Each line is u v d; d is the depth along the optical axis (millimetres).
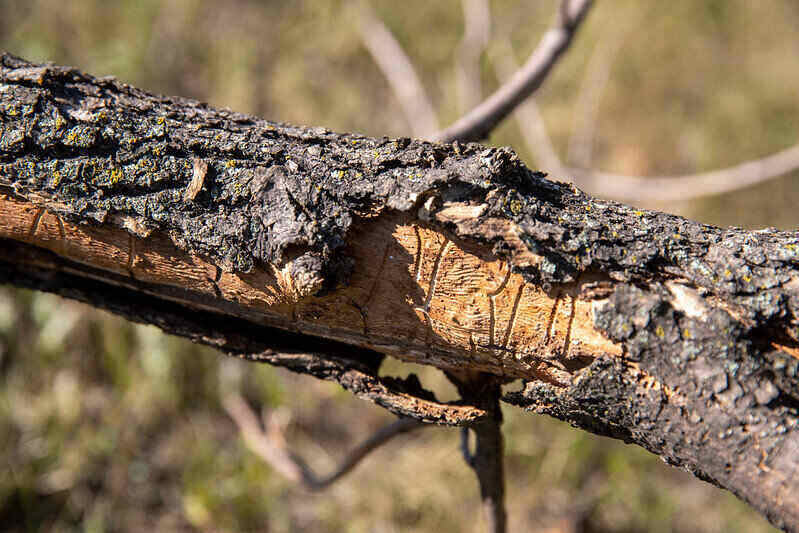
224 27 2492
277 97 2402
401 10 2570
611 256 847
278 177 860
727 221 2250
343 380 900
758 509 833
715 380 834
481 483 979
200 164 864
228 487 1802
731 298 840
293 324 891
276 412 1885
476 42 2197
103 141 870
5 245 908
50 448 1786
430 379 1746
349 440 1945
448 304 865
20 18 2369
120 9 2408
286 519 1800
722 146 2395
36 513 1732
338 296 871
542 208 854
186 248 871
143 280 896
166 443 1873
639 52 2510
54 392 1849
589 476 1855
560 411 867
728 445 833
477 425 936
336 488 1833
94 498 1778
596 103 2391
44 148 870
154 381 1883
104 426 1846
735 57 2559
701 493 1856
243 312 893
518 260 849
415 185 852
